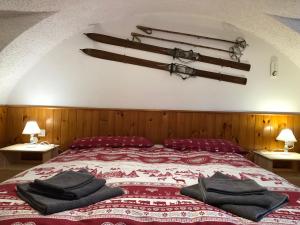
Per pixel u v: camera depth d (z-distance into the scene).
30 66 3.21
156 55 3.33
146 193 1.58
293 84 3.33
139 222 1.22
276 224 1.23
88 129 3.30
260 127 3.32
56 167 2.12
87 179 1.56
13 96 3.28
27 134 3.24
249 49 3.35
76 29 3.12
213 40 3.35
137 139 3.06
